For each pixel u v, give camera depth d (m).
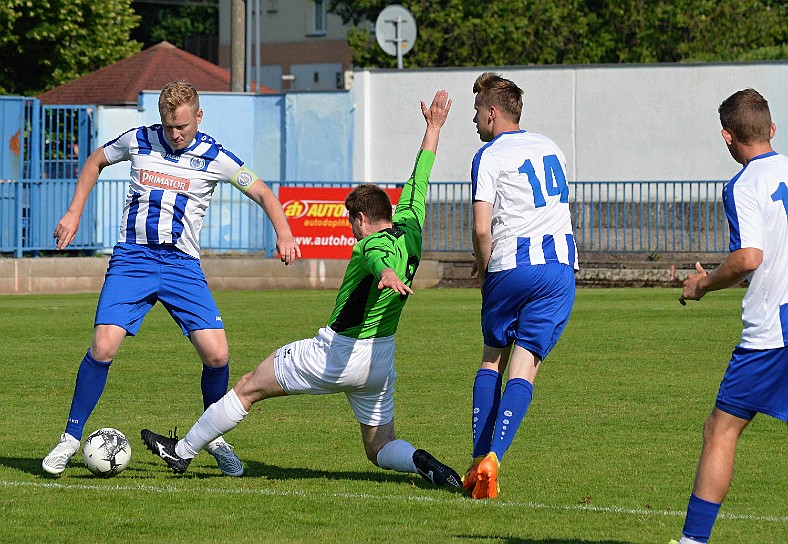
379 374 18.06
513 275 17.72
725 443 14.08
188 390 28.38
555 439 22.47
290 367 18.11
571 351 34.91
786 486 18.55
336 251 59.50
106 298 19.17
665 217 61.16
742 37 97.69
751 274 14.10
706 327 40.53
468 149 70.12
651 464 20.20
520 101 18.77
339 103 72.25
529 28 97.31
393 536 15.41
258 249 62.28
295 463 20.44
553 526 15.94
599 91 68.25
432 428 23.61
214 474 19.56
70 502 17.33
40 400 27.03
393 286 16.28
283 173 73.56
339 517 16.44
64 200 61.38
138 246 19.25
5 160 63.03
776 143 66.12
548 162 18.11
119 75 81.62
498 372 18.30
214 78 84.12
